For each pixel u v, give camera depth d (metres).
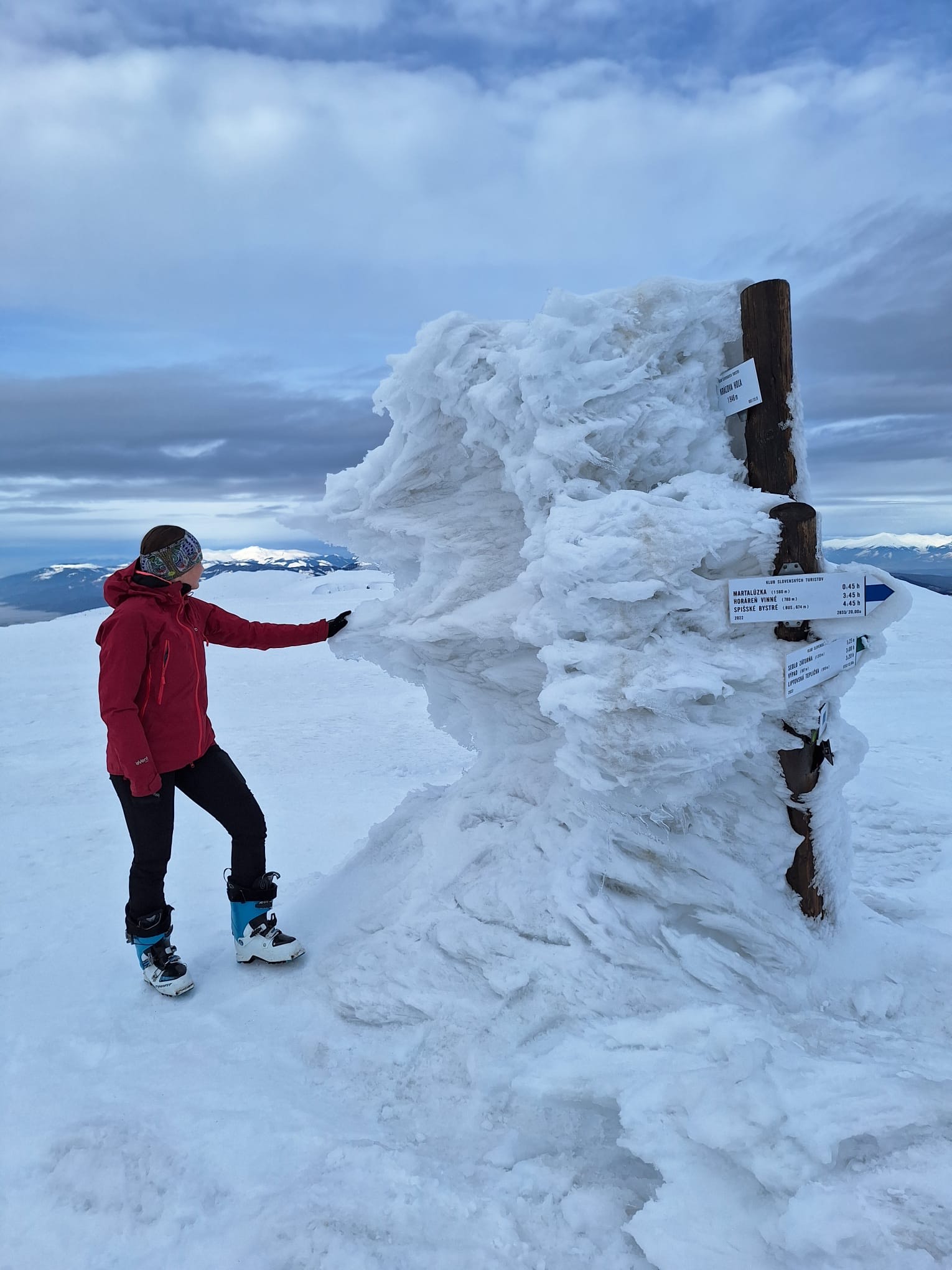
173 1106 1.98
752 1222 1.47
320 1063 2.18
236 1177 1.74
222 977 2.69
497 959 2.37
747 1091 1.65
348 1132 1.89
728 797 2.54
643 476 2.56
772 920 2.42
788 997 2.29
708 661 2.24
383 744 7.02
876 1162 1.53
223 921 3.23
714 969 2.31
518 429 2.60
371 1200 1.64
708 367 2.56
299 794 5.37
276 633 3.05
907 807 4.56
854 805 4.63
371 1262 1.49
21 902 3.54
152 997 2.58
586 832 2.61
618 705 2.18
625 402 2.49
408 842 3.23
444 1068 2.08
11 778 6.07
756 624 2.33
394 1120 1.95
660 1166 1.60
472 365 2.69
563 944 2.38
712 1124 1.61
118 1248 1.58
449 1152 1.82
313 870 3.83
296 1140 1.85
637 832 2.52
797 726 2.39
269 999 2.51
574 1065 1.91
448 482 3.10
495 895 2.59
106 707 2.37
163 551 2.52
